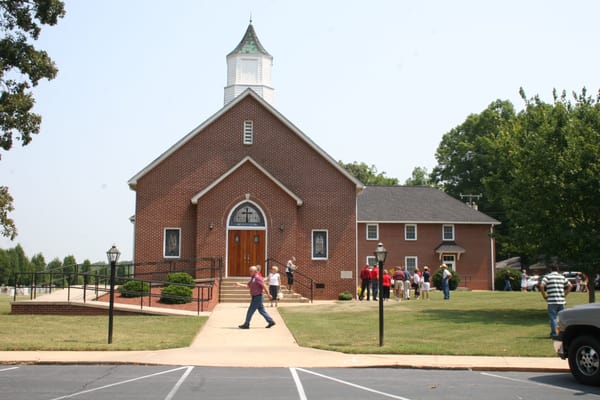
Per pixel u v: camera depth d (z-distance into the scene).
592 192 22.91
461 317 23.86
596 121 24.48
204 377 13.04
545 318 23.33
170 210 34.53
